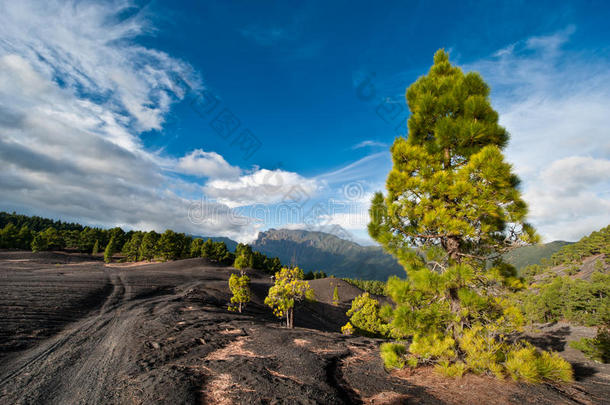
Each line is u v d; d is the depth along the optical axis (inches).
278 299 888.3
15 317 588.7
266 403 207.3
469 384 246.2
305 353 356.2
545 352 251.8
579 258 4522.6
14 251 3019.2
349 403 214.8
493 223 295.6
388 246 311.0
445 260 299.3
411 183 289.1
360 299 987.3
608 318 1299.2
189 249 3629.4
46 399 258.5
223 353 358.6
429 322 268.2
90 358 378.3
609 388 275.1
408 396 225.3
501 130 293.6
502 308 270.7
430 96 327.3
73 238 3708.2
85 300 894.4
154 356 337.1
